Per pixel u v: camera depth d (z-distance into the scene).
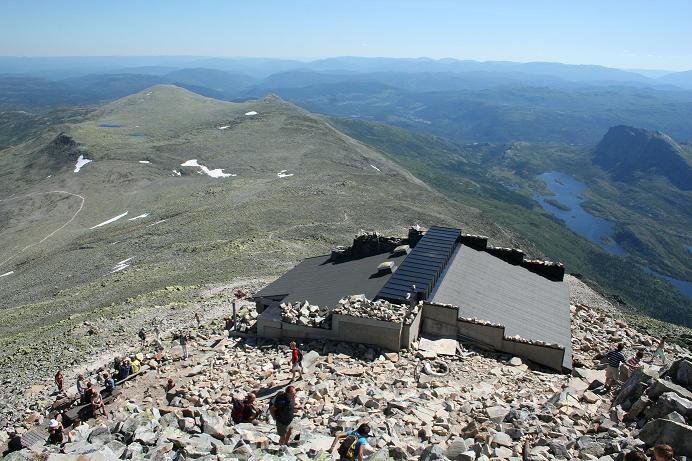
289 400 13.75
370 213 93.31
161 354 26.19
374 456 12.16
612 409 15.09
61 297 61.31
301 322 24.52
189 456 12.39
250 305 42.22
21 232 109.88
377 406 16.80
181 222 92.56
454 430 14.80
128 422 15.26
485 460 11.94
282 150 159.88
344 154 161.12
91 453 11.88
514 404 16.61
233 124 192.62
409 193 121.06
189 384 21.33
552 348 22.52
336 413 16.45
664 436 11.84
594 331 29.91
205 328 32.06
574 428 14.15
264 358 23.11
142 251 78.88
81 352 36.59
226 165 145.50
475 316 25.56
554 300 31.06
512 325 25.81
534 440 13.12
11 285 77.19
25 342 43.16
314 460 12.44
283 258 65.00
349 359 21.78
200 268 61.59
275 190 112.06
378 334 22.78
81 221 113.19
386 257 33.34
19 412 26.95
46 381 31.95
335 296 27.89
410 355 22.05
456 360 21.78
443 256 29.78
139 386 22.59
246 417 15.77
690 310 172.00
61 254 88.69
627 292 181.62
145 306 47.12
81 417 20.88
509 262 35.44
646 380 15.43
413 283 26.16
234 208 96.50
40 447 14.55
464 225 102.19
